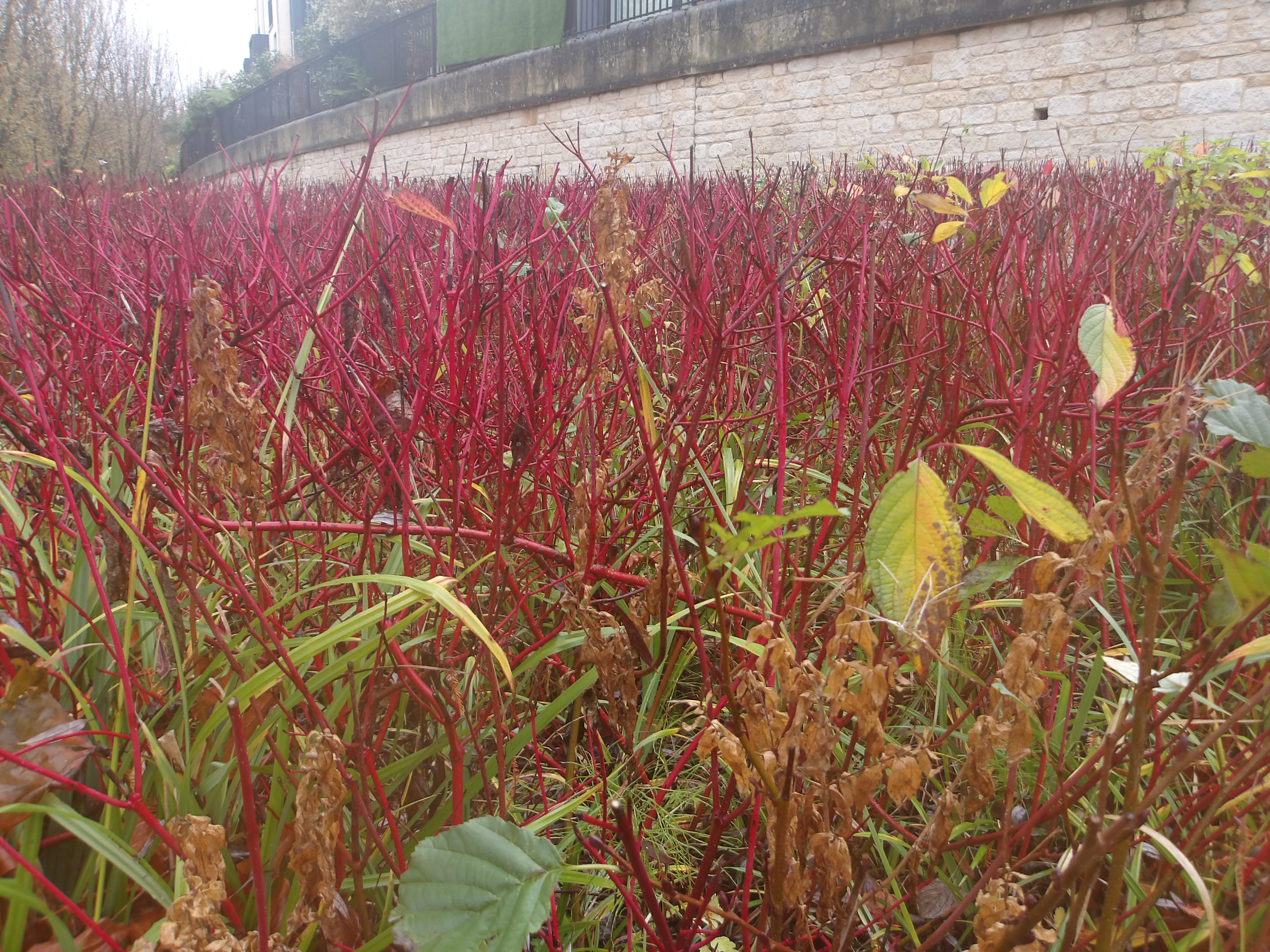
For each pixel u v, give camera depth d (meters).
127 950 1.07
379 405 1.44
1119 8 10.23
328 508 1.93
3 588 1.60
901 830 1.27
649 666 1.36
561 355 2.04
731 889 1.55
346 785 1.09
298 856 0.91
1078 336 0.96
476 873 0.90
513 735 1.63
